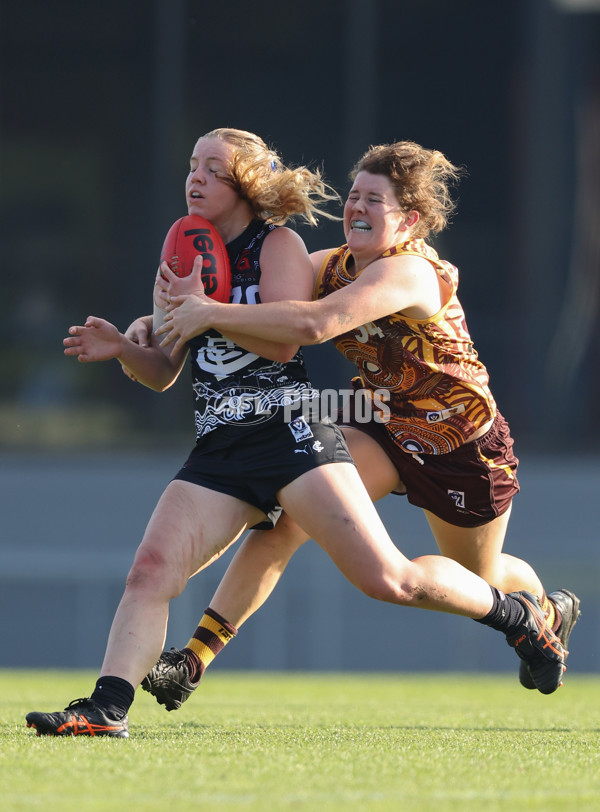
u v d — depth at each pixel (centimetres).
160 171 7425
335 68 7619
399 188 1282
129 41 7638
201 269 1241
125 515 6134
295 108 7619
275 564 1367
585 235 6938
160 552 1198
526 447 6494
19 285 7462
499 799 862
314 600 5650
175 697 1352
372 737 1242
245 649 5619
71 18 7506
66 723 1157
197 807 814
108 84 7669
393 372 1325
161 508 1223
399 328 1296
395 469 1393
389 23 7438
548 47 7019
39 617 5938
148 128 7631
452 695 2356
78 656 5947
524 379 6812
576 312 6862
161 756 1036
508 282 7188
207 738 1208
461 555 1440
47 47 7631
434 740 1221
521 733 1338
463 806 833
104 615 5941
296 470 1198
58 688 2398
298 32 7562
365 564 1193
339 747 1129
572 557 5888
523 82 7269
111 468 6178
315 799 849
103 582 5962
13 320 7362
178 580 1203
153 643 1191
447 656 5875
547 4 7012
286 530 1362
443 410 1335
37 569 5916
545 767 1021
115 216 7550
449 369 1319
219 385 1238
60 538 6103
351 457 1298
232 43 7556
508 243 7231
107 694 1178
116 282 7475
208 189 1271
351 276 1318
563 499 5953
